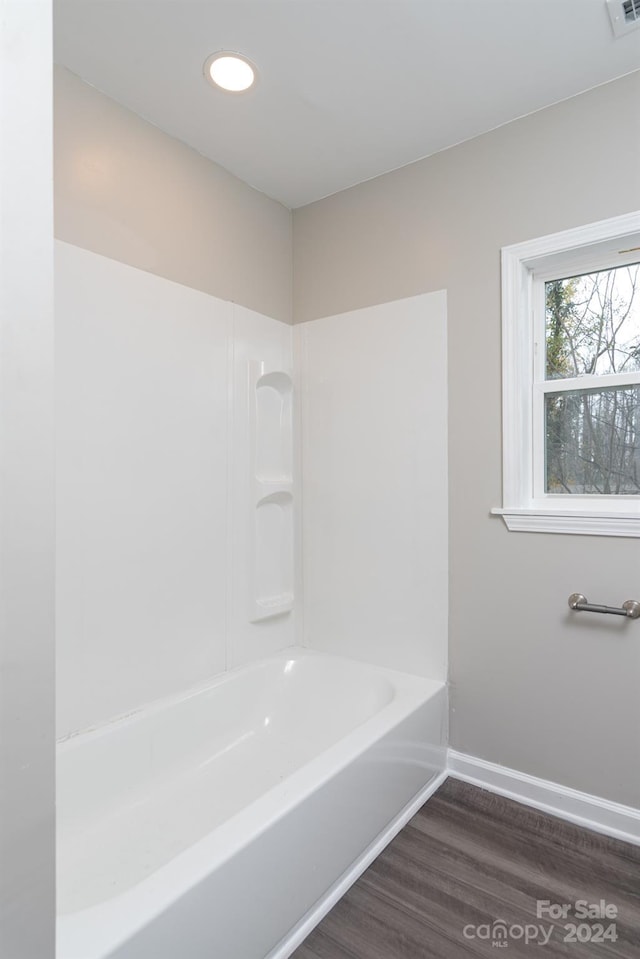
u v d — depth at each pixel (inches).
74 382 63.0
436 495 80.6
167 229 74.4
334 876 56.2
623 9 55.5
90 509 64.6
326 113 71.4
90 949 34.4
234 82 65.4
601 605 66.8
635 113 64.3
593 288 71.7
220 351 82.3
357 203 89.0
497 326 74.7
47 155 23.2
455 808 71.6
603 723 67.0
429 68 63.7
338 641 91.4
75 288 63.1
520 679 73.3
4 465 21.6
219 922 42.7
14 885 21.9
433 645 81.1
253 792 69.5
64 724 62.1
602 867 60.6
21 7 22.3
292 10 55.4
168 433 74.0
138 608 70.2
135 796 66.2
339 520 91.2
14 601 21.9
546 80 65.9
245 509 86.4
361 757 60.1
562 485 73.8
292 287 96.8
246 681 83.7
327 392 92.6
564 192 69.2
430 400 81.0
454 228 78.7
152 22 56.5
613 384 69.4
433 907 55.0
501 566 74.7
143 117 71.4
